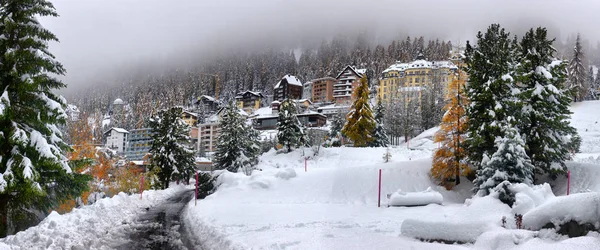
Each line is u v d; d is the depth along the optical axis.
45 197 19.86
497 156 23.77
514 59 30.23
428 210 20.06
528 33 30.80
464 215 11.93
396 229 13.49
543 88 28.81
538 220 9.44
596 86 115.06
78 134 67.88
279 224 14.46
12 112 17.72
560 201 9.16
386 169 31.45
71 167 20.67
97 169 49.50
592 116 70.44
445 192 28.98
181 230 14.35
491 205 12.58
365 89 55.69
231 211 18.73
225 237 11.92
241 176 31.44
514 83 29.38
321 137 77.00
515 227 10.18
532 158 28.62
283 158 55.31
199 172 34.47
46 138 19.84
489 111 28.39
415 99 104.44
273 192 27.83
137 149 138.25
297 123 59.91
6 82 18.30
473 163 30.27
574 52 85.38
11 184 16.81
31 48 18.52
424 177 31.08
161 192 32.09
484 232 9.74
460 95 31.38
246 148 55.62
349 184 28.77
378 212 19.17
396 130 85.50
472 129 29.86
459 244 10.14
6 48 18.23
